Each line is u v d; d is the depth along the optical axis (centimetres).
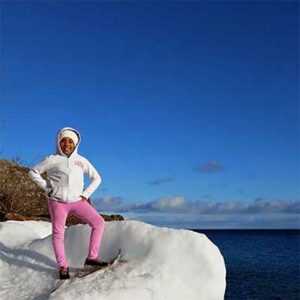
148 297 412
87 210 453
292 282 1770
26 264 500
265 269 2238
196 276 439
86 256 477
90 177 465
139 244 460
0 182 809
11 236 573
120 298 403
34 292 446
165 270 438
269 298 1449
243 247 4559
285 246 4800
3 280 486
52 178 454
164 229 465
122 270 440
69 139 454
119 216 881
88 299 396
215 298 440
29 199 823
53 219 452
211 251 451
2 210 789
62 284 430
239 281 1806
